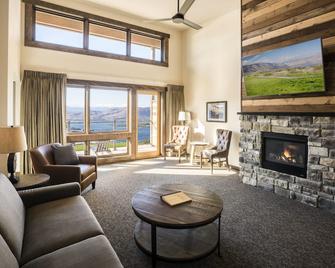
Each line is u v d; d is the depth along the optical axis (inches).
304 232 104.0
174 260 77.7
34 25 201.6
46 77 201.2
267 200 142.5
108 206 130.6
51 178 135.2
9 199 72.4
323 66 123.8
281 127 151.6
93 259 56.4
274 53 145.9
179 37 287.0
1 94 118.5
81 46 226.1
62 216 78.0
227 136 219.9
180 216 79.4
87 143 235.0
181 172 209.5
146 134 279.6
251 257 85.8
